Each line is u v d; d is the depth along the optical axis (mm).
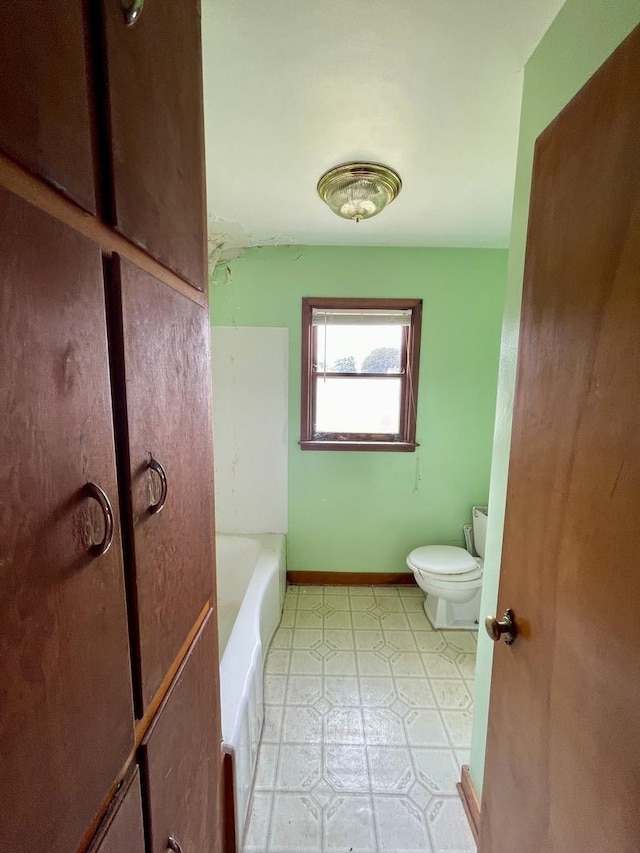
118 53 476
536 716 755
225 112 1258
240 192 1795
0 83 321
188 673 747
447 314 2551
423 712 1730
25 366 349
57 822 398
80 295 420
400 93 1171
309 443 2645
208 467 863
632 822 496
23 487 348
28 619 356
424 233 2279
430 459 2680
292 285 2537
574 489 646
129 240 519
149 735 585
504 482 1160
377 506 2738
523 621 823
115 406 495
